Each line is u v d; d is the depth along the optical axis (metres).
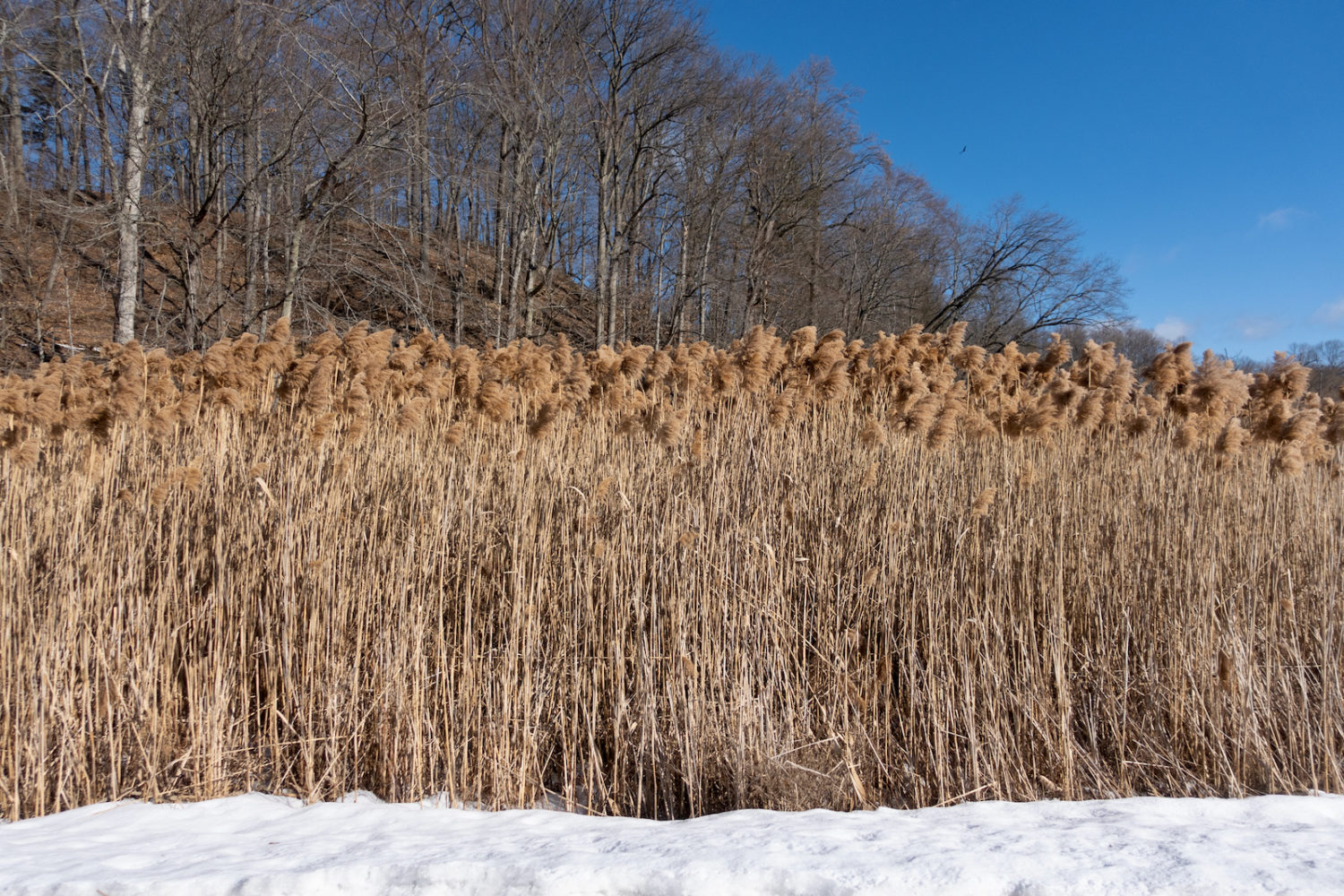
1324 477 7.08
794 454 5.85
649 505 5.16
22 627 4.25
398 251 18.33
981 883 2.75
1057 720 4.31
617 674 4.43
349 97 16.09
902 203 32.97
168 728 4.32
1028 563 5.01
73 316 16.73
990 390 7.54
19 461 4.86
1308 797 3.66
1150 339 28.41
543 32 23.09
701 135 26.53
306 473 5.05
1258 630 5.04
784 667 4.54
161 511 4.80
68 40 16.00
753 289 27.67
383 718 4.23
